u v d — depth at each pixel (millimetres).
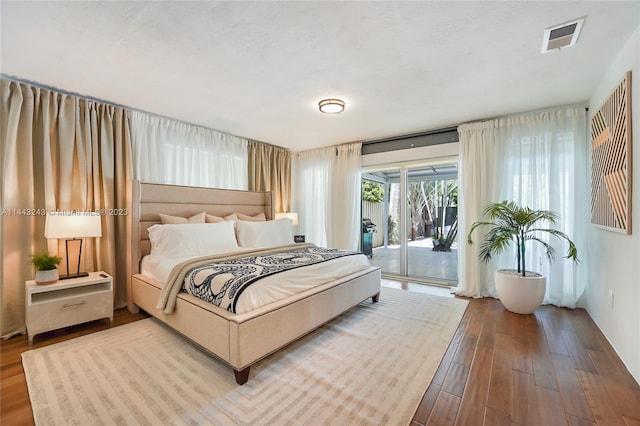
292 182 5672
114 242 3174
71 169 2871
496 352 2227
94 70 2438
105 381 1813
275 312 2002
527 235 3410
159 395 1681
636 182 1949
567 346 2324
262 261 2688
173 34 1947
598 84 2719
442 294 3781
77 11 1710
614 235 2344
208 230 3416
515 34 1949
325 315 2506
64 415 1515
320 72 2484
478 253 3645
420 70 2449
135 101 3123
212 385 1781
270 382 1820
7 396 1680
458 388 1775
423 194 4633
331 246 5102
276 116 3627
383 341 2402
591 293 2977
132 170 3295
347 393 1717
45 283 2449
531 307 2961
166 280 2578
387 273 4934
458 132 3906
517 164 3516
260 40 2018
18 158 2590
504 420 1499
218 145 4281
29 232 2617
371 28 1882
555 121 3297
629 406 1614
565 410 1580
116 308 3166
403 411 1563
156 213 3412
